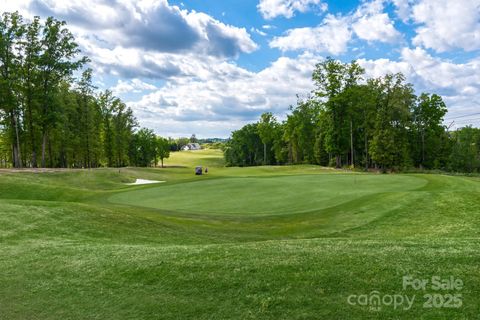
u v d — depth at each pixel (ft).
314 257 21.06
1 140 166.09
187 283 18.48
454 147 202.08
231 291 17.30
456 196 46.65
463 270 18.31
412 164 178.09
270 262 20.42
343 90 162.71
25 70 119.85
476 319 14.10
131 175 137.69
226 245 26.35
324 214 45.44
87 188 100.99
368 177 81.25
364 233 36.78
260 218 45.60
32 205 40.42
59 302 17.51
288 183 75.15
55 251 25.76
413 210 43.11
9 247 27.22
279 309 15.47
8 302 17.74
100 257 23.68
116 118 202.80
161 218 44.45
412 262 19.60
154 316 15.60
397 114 163.32
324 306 15.52
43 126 126.52
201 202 59.52
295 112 232.12
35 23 120.26
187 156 412.16
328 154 220.02
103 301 17.34
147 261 22.00
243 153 328.29
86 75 157.69
